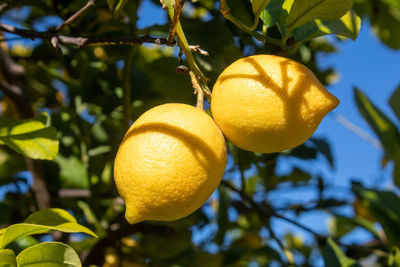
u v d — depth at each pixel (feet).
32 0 2.27
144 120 1.69
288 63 1.73
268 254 2.69
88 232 1.68
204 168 1.65
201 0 2.36
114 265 2.49
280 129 1.69
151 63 2.41
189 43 2.11
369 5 3.11
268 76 1.70
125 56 2.35
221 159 1.69
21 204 2.59
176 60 2.38
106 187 2.70
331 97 1.72
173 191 1.63
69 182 2.58
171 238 2.57
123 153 1.67
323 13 1.80
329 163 2.75
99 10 2.38
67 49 2.50
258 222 3.04
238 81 1.71
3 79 2.75
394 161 2.52
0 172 2.62
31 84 3.14
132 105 2.55
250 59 1.75
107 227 2.62
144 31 2.28
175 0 1.65
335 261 2.23
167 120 1.66
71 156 2.59
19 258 1.63
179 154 1.63
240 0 2.16
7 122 1.93
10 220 2.56
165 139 1.64
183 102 2.40
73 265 1.65
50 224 1.75
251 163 2.48
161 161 1.63
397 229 2.43
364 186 2.59
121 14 2.33
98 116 2.70
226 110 1.72
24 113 2.54
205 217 2.83
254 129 1.70
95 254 2.41
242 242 3.12
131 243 2.60
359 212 3.05
